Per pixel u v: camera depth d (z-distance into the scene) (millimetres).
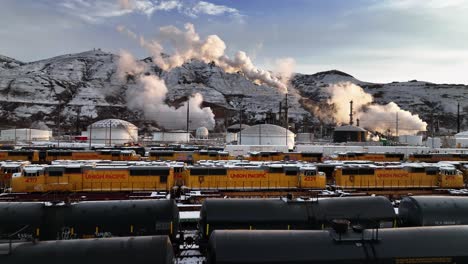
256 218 22125
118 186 42719
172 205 23047
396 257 15703
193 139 163125
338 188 47688
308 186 45656
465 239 16531
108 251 14625
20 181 40594
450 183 48781
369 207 23516
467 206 23406
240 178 45438
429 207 23094
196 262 21859
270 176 45688
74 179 41906
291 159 68250
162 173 43500
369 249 15875
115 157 65562
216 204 22750
